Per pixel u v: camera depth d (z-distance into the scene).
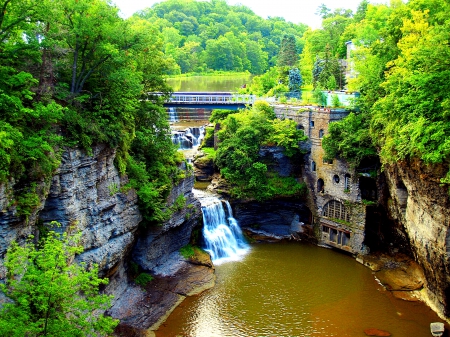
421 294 48.19
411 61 42.09
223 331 41.50
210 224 60.12
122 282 45.22
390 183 52.00
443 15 45.31
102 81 41.88
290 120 65.69
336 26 108.31
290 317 44.06
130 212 43.75
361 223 57.75
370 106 57.22
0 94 29.81
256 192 64.00
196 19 187.88
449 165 36.97
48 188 32.59
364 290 49.47
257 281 50.97
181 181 53.53
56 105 32.47
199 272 51.28
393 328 42.47
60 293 23.94
